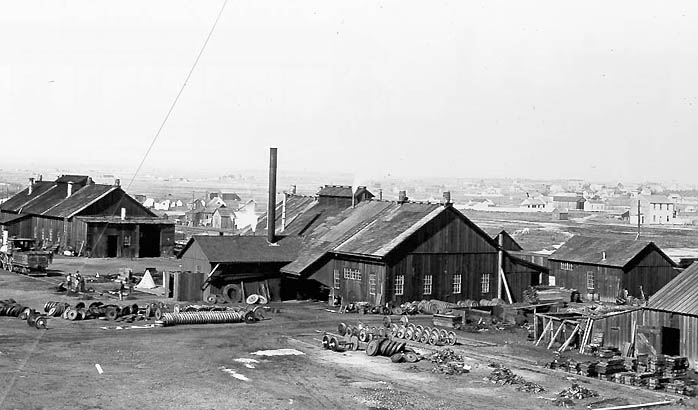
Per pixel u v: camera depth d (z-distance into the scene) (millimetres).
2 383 35750
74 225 99688
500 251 69125
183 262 69000
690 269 46281
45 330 49594
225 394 35219
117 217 101562
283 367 41062
